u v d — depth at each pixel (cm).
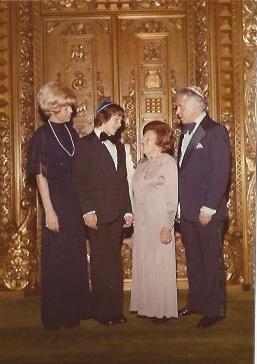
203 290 585
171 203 567
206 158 567
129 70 723
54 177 560
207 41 719
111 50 721
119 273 575
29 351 525
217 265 566
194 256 585
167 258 573
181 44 723
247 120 716
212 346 527
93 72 723
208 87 719
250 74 717
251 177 717
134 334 556
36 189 717
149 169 577
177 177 571
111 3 723
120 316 580
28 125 718
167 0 722
